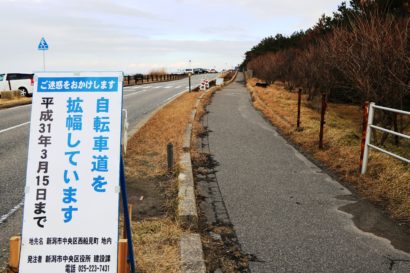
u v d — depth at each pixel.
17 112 15.53
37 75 3.06
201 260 3.56
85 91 3.06
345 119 14.53
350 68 9.96
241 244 4.05
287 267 3.61
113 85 3.08
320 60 17.23
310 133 9.93
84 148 2.95
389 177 6.00
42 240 2.82
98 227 2.85
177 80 54.56
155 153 7.58
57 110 3.01
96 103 3.04
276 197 5.55
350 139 9.02
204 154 8.04
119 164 2.93
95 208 2.87
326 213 4.96
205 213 4.91
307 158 7.91
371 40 8.76
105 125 3.00
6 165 7.15
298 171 6.93
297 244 4.07
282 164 7.40
